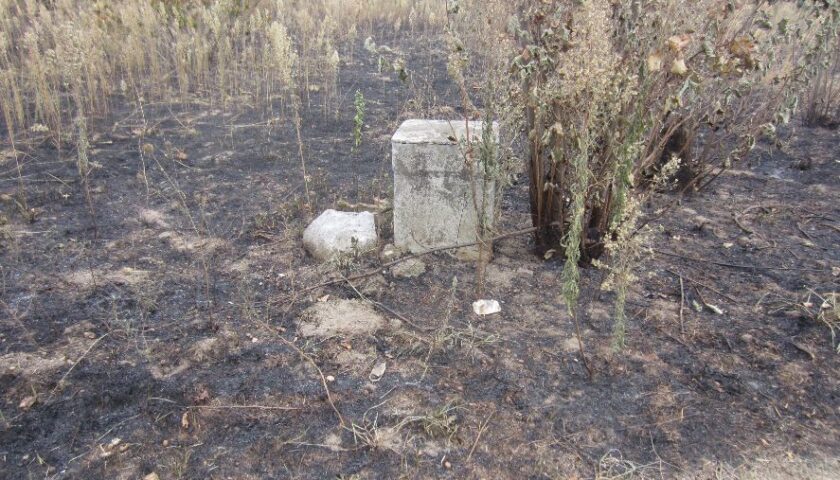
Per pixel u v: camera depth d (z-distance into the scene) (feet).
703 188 14.01
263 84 23.08
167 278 10.68
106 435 7.41
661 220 12.72
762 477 6.86
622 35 10.30
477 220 10.74
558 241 10.88
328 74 22.95
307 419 7.68
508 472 6.97
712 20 10.12
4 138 17.22
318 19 28.96
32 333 9.08
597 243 10.53
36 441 7.30
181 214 13.17
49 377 8.22
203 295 10.18
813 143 17.07
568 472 6.95
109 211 13.28
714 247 11.71
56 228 12.41
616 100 8.79
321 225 11.50
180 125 18.98
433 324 9.44
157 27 24.06
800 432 7.45
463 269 10.88
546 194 10.51
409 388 8.16
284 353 8.77
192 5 23.95
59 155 16.06
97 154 16.44
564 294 7.79
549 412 7.74
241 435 7.43
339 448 7.27
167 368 8.47
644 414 7.74
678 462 7.06
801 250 11.51
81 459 7.07
